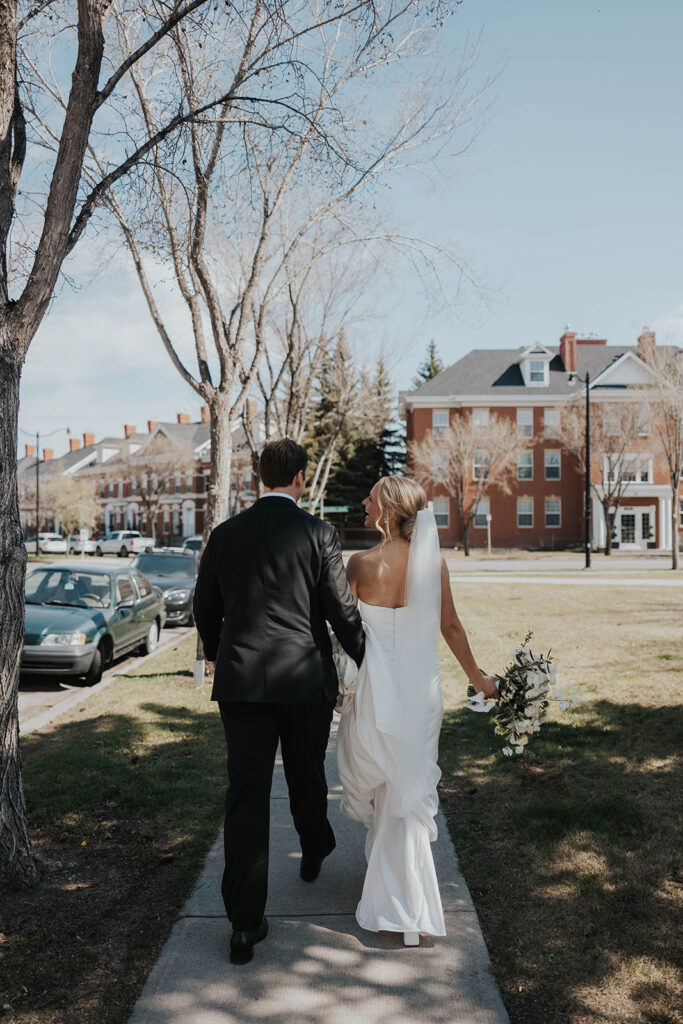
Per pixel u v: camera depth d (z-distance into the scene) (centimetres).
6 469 353
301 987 272
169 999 265
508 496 4766
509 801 466
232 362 851
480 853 389
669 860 366
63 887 359
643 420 3950
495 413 4622
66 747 611
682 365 2938
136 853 400
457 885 353
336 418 2239
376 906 304
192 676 949
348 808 328
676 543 2927
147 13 567
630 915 319
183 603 1620
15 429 359
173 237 835
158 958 293
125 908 337
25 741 655
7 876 353
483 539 4759
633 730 596
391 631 315
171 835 424
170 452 6041
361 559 323
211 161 758
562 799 460
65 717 747
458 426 4400
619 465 4053
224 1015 256
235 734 292
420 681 309
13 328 355
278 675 286
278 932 311
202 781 520
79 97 368
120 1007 264
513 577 2517
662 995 263
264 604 292
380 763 303
